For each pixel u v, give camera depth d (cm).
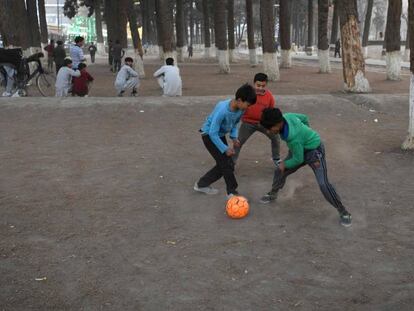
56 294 407
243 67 3228
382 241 516
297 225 556
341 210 552
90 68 3306
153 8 5712
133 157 851
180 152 888
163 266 457
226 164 616
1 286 419
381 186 702
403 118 1254
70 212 593
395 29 2102
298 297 405
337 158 857
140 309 385
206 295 406
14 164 806
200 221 568
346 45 1537
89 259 471
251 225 555
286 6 3022
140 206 615
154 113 1210
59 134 1029
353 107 1332
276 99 1350
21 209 602
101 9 6056
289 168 573
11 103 1259
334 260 471
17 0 2036
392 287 422
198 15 7862
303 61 4309
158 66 3272
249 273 444
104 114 1194
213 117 600
